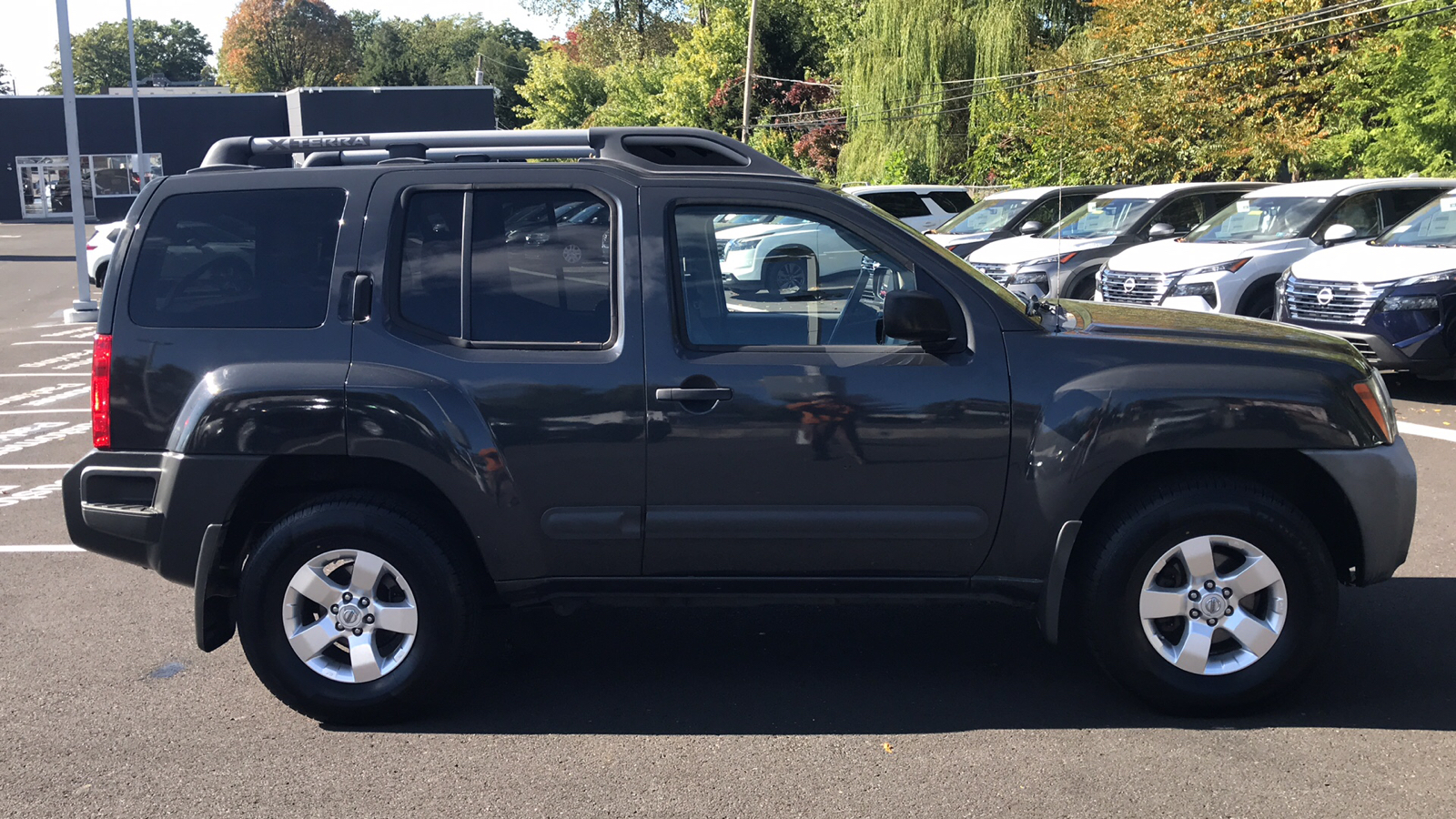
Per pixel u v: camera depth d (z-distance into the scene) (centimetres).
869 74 3341
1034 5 3138
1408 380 1120
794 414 393
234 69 9169
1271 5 2439
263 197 411
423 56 10369
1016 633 496
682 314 402
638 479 396
